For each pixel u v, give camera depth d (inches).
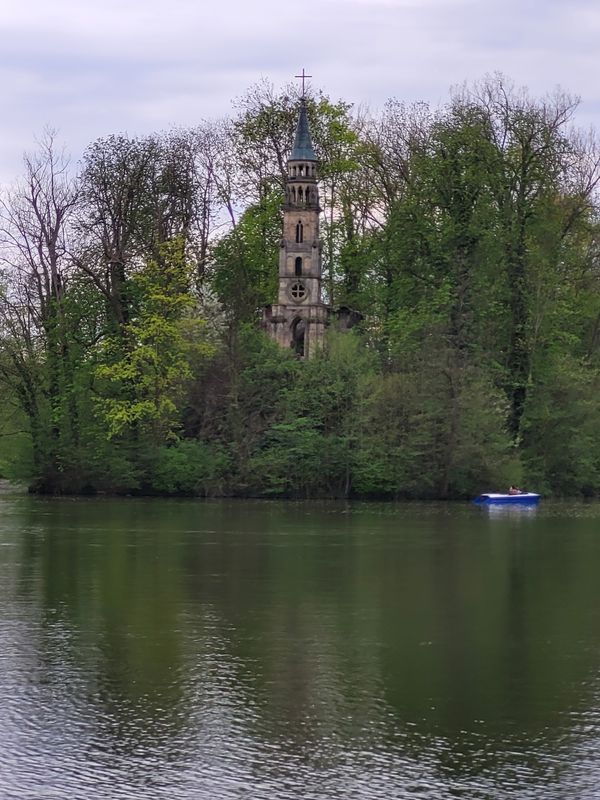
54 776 1037.8
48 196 3786.9
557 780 1032.2
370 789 1011.9
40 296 3777.1
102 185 3897.6
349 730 1153.4
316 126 4749.0
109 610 1697.8
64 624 1598.2
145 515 3112.7
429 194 3914.9
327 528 2795.3
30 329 3759.8
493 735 1141.1
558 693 1279.5
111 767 1056.2
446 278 3804.1
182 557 2237.9
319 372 3836.1
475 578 2001.7
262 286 4660.4
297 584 1929.1
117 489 3809.1
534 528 2832.2
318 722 1176.2
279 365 3912.4
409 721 1182.3
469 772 1048.8
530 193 3809.1
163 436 3796.8
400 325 3814.0
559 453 3932.1
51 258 3779.5
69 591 1850.4
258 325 4389.8
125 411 3686.0
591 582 1962.4
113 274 3821.4
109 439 3735.2
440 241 3895.2
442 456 3673.7
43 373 3784.5
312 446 3700.8
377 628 1590.8
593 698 1262.3
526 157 3801.7
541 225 3809.1
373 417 3703.3
